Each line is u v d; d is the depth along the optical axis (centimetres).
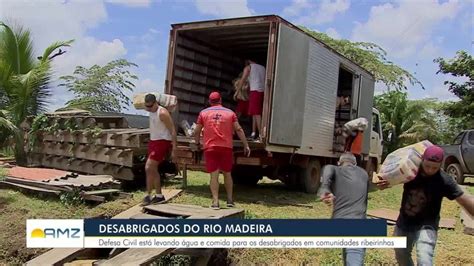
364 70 1332
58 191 809
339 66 1166
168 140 779
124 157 930
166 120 767
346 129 502
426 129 2547
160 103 895
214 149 761
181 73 1010
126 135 937
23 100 1323
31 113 1342
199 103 1066
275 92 877
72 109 1451
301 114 979
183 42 1010
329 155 1148
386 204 1060
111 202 812
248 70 989
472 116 2219
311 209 865
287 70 910
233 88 1133
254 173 1122
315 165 1123
